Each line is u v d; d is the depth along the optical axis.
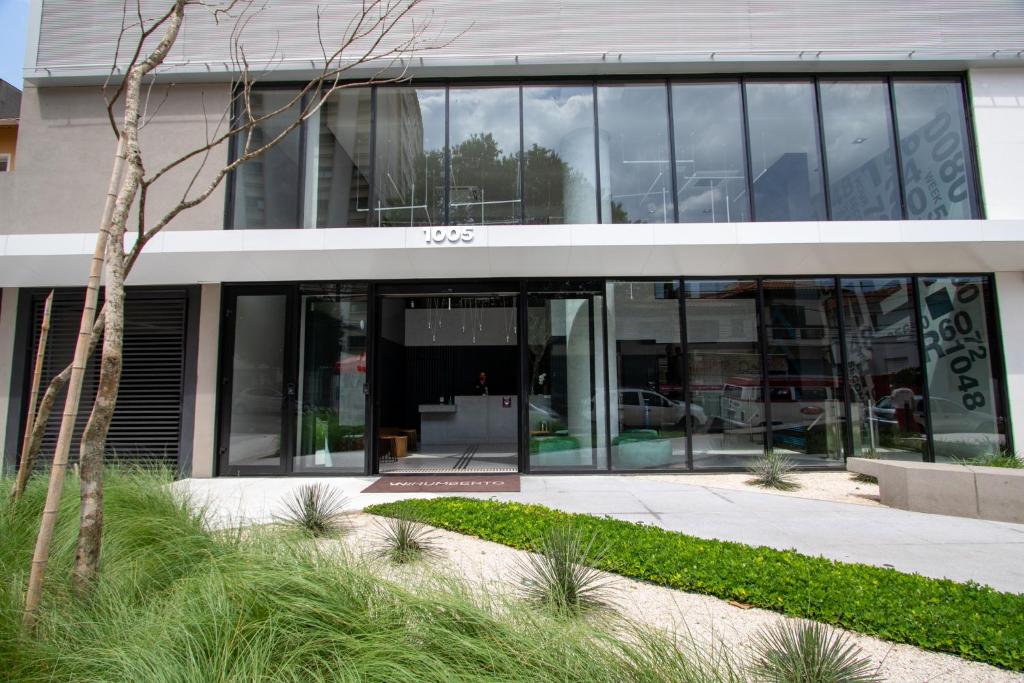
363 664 2.01
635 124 8.95
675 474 8.55
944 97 8.95
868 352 8.72
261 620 2.29
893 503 6.38
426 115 9.00
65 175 8.79
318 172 8.95
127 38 8.80
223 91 8.92
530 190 8.88
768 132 8.88
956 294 8.75
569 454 8.70
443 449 12.73
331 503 5.66
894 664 2.77
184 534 3.59
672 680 2.09
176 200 8.70
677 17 8.72
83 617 2.59
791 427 8.65
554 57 8.62
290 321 8.80
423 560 4.12
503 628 2.29
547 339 8.82
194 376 8.63
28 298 8.81
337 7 8.76
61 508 3.90
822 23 8.69
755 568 3.87
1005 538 5.07
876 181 8.77
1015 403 8.38
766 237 7.91
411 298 15.16
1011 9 8.70
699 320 8.80
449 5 8.73
